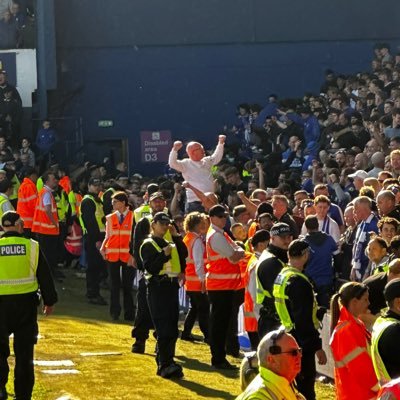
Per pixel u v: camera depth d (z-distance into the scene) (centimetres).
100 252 3803
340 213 3212
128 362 2778
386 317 1628
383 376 1609
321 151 4488
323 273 2833
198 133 6325
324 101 5316
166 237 2681
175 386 2512
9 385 2444
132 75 6297
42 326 3353
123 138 6291
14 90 5853
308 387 2119
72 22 6269
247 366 1470
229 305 2778
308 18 6372
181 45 6325
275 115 5559
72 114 6259
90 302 3975
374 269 2306
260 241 2614
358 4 6381
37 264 2291
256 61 6353
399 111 4350
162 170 6297
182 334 3266
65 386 2456
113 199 3625
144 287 2911
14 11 6091
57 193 4678
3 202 3697
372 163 3969
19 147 5862
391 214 2642
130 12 6294
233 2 6341
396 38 6372
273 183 4791
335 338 1877
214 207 2788
